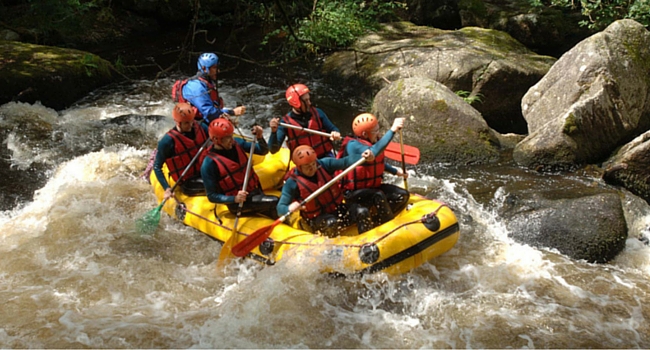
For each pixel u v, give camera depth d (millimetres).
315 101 9539
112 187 6750
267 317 4641
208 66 6211
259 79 10500
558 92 7523
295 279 4836
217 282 5129
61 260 5402
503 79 8773
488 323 4605
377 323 4613
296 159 4766
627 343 4402
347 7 11695
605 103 7051
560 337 4453
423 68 9227
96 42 12367
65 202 6383
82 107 9352
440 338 4457
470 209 6168
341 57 10578
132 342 4379
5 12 12203
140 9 13445
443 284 5039
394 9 12484
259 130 5469
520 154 7168
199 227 5598
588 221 5621
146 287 5043
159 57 11711
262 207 5234
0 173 7082
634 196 6289
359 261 4711
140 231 5633
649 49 7582
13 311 4699
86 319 4625
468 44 9820
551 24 10484
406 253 4797
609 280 5137
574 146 6910
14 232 5859
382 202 4977
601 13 10039
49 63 9664
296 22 11523
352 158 5020
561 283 5074
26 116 8508
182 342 4395
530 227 5750
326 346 4379
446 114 7516
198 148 5742
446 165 7305
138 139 8148
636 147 6398
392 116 7812
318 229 4969
